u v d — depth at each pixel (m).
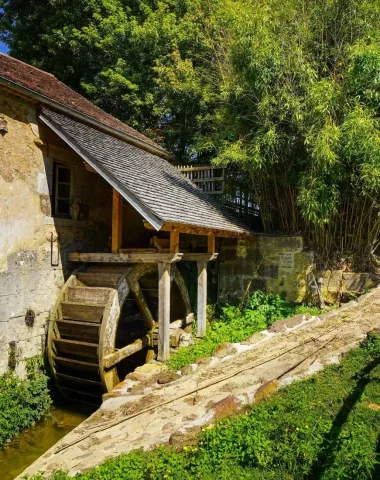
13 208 5.57
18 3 13.73
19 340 5.61
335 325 5.71
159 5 11.85
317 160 6.23
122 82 11.77
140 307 6.82
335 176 6.52
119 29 11.65
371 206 7.13
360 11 6.49
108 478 2.93
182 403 4.15
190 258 6.75
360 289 7.43
